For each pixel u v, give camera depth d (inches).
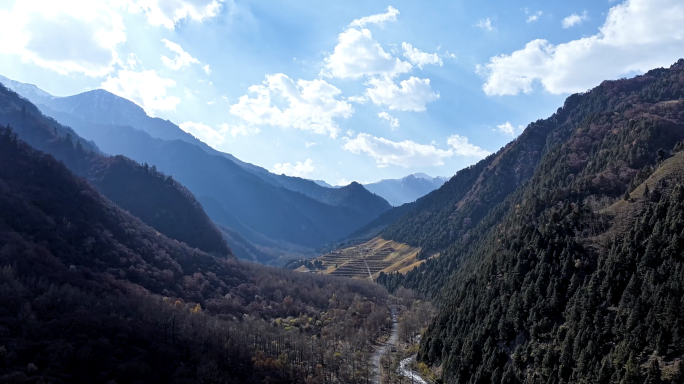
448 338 6830.7
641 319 4439.0
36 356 5713.6
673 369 3919.8
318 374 7377.0
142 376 6087.6
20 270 7416.3
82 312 6806.1
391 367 7829.7
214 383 6402.6
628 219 5920.3
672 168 6412.4
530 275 6063.0
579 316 5054.1
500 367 5551.2
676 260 4680.1
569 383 4532.5
